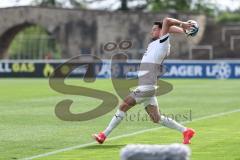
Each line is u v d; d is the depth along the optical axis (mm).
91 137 53219
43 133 55906
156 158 26500
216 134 54375
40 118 68438
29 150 46125
